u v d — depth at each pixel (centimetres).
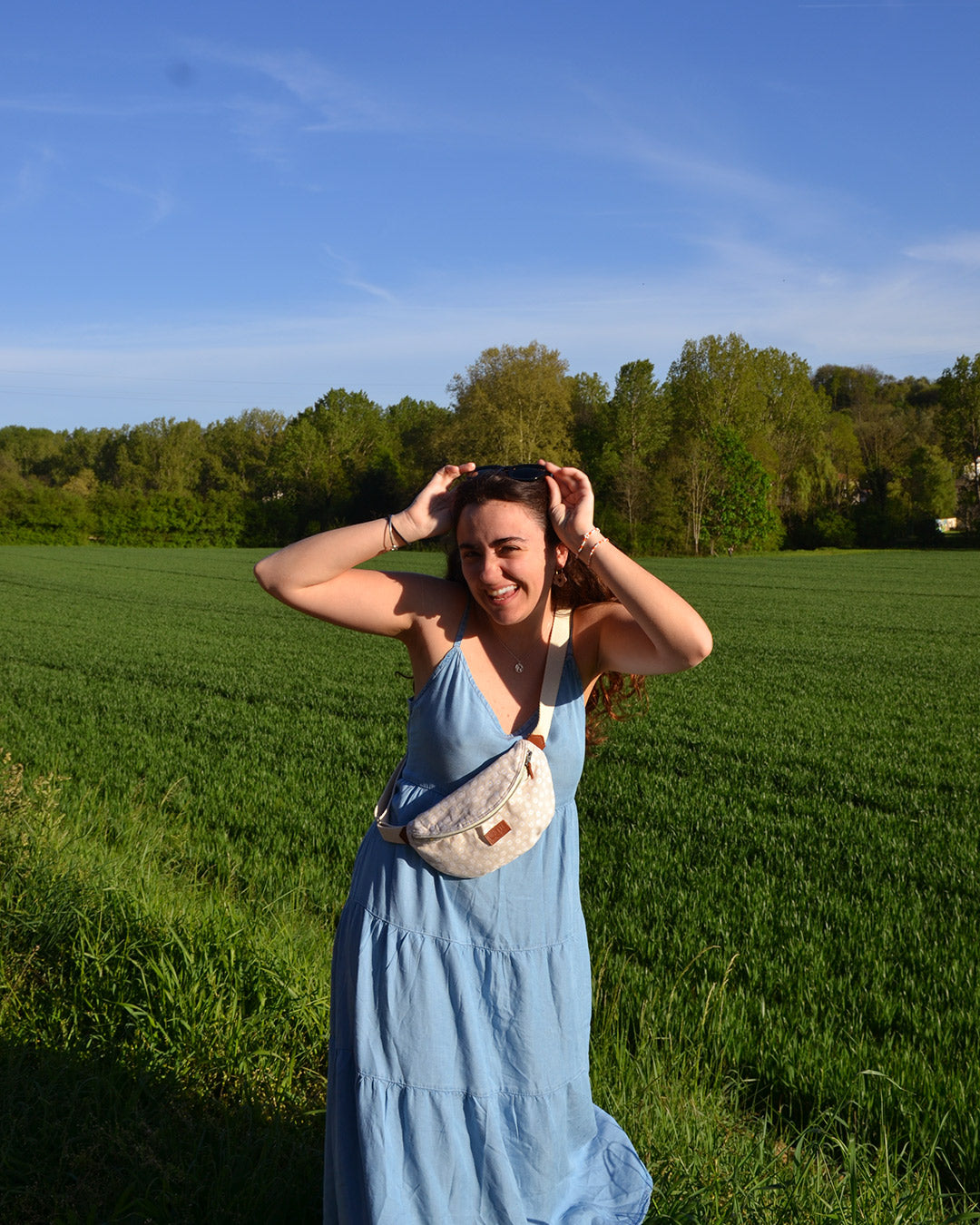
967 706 1421
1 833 532
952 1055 403
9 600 3384
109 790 854
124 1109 297
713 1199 261
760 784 945
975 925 563
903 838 746
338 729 1202
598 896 608
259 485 10119
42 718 1245
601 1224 226
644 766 1015
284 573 229
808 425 8975
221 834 707
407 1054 211
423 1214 207
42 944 410
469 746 223
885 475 9075
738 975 489
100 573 4797
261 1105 304
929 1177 314
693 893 607
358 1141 211
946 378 8738
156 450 11212
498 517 216
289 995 366
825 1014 442
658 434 8238
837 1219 255
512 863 219
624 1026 420
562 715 232
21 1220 258
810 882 642
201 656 1984
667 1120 307
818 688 1599
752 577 4803
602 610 245
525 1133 219
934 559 6506
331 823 752
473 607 240
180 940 402
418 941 216
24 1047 330
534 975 221
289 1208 261
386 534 228
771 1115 362
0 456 12269
